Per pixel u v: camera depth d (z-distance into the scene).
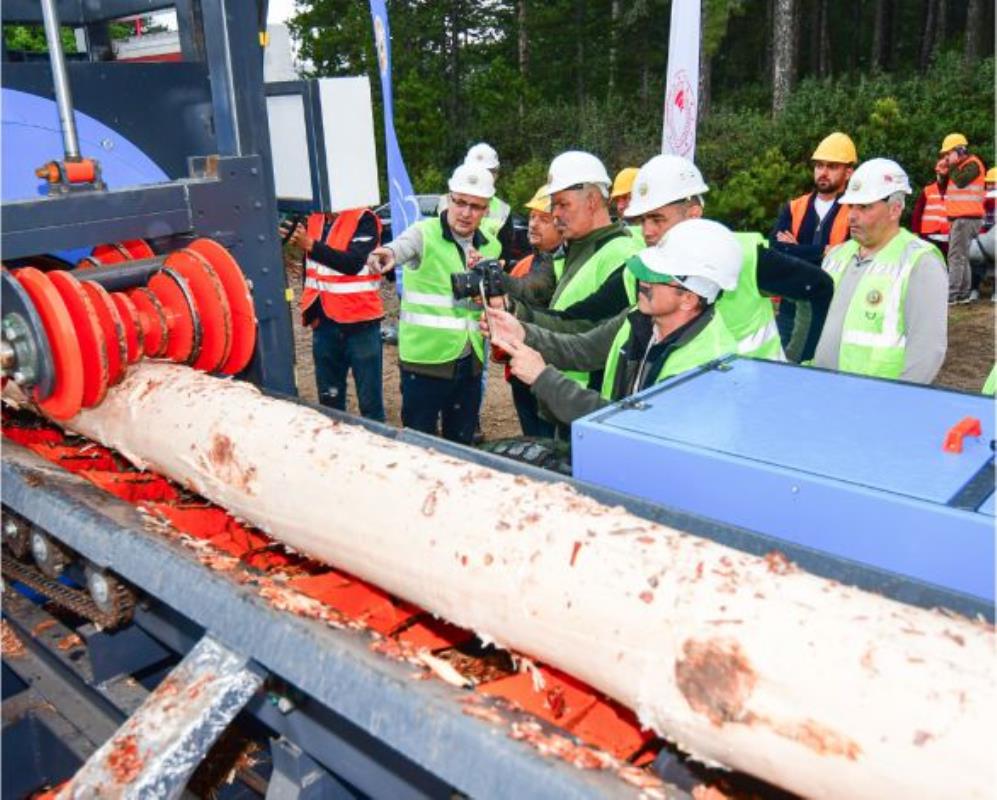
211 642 1.73
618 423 1.98
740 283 3.11
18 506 2.32
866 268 3.41
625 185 5.49
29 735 2.54
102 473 2.51
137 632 2.34
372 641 1.59
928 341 3.22
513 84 28.78
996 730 1.05
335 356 5.67
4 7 3.40
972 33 27.45
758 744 1.21
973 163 9.40
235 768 2.55
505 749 1.29
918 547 1.54
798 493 1.67
